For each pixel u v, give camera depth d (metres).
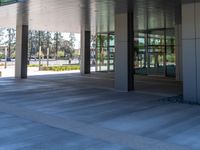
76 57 77.25
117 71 15.41
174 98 12.54
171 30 24.41
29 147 5.86
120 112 9.53
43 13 15.84
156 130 7.30
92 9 14.46
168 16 17.30
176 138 6.59
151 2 12.70
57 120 8.33
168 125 7.83
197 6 11.32
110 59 29.41
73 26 22.72
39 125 7.71
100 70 30.39
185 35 11.72
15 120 8.29
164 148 5.86
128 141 6.31
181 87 16.80
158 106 10.70
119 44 15.29
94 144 6.07
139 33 26.81
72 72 29.88
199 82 11.40
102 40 30.17
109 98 12.53
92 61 36.75
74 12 15.45
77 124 7.87
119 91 14.91
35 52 70.88
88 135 6.78
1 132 6.99
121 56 15.21
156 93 14.20
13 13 15.82
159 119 8.55
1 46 69.50
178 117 8.85
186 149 5.82
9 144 6.06
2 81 19.53
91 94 13.72
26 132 7.00
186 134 6.94
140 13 15.88
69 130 7.21
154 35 25.75
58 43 76.56
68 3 12.91
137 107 10.48
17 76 22.14
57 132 7.02
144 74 26.67
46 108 10.17
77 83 18.64
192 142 6.30
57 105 10.77
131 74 15.20
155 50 25.80
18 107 10.34
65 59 70.19
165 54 25.06
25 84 17.81
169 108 10.33
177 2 12.66
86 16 17.00
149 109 10.10
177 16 17.27
